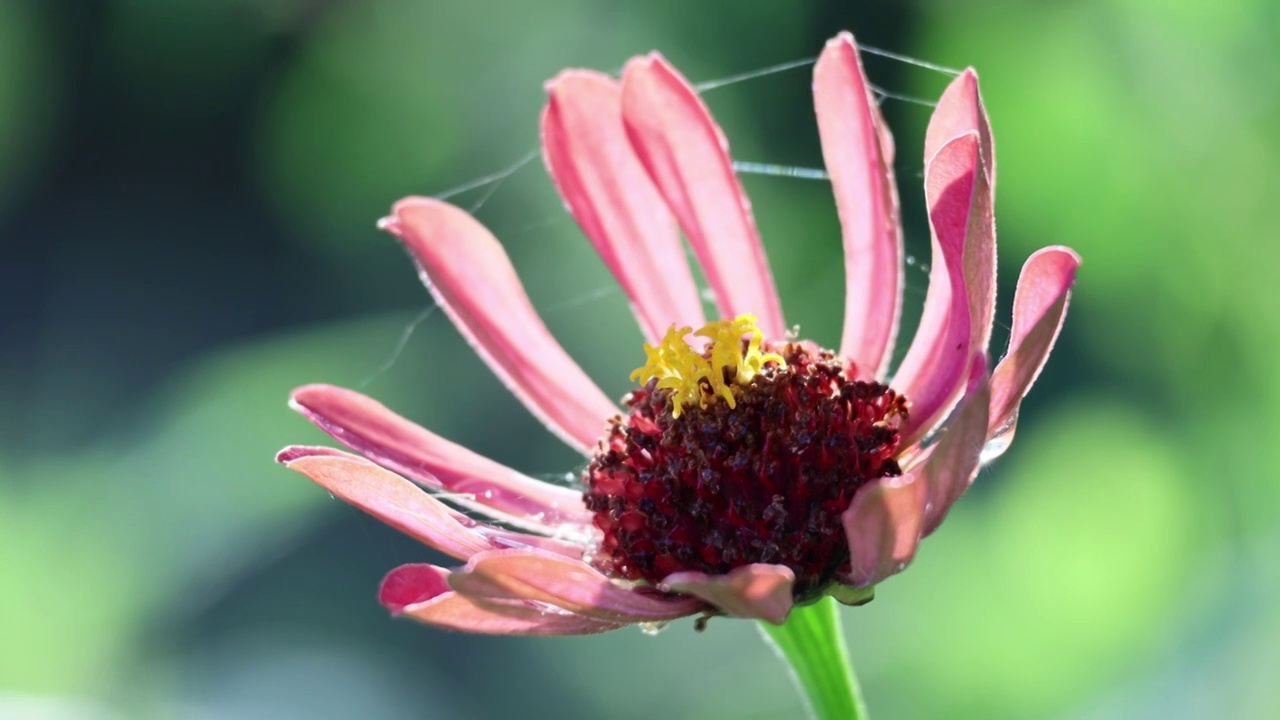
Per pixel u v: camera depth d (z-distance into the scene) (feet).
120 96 2.10
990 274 0.76
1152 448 1.06
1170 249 1.07
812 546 0.81
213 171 2.06
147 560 1.31
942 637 1.07
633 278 0.87
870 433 0.82
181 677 1.26
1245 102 1.05
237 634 1.32
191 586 1.31
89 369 1.90
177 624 1.29
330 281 1.92
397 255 1.86
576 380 0.86
